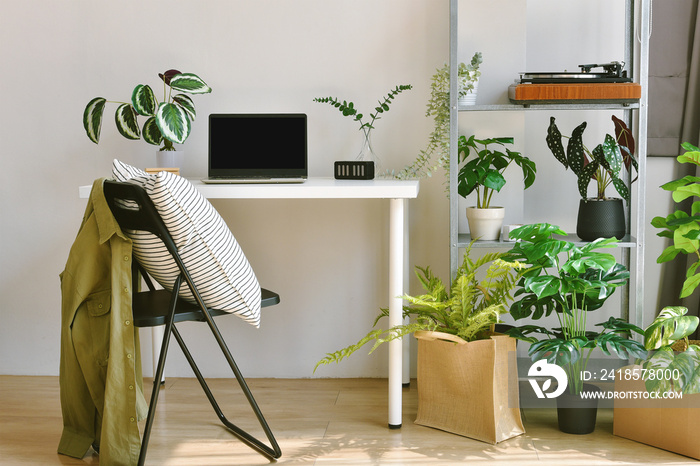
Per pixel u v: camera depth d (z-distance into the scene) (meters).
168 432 2.60
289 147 2.82
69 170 3.18
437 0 2.99
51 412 2.82
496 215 2.80
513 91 2.75
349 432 2.58
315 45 3.05
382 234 3.11
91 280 2.27
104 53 3.12
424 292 3.12
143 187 2.12
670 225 2.57
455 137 2.71
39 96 3.16
